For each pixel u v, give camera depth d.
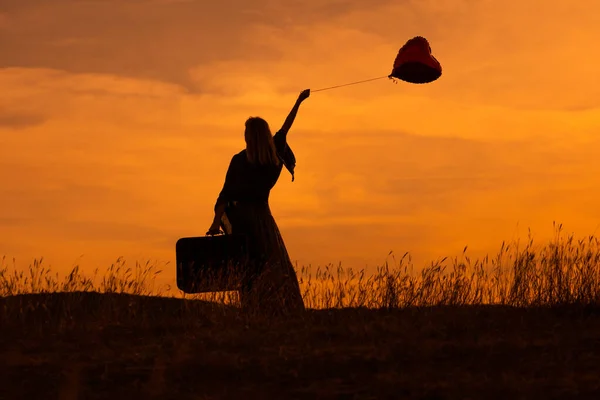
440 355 8.86
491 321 10.36
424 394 7.70
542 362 8.59
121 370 8.52
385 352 8.90
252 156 11.30
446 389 7.80
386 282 11.52
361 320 10.48
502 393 7.66
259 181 11.37
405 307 11.30
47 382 8.24
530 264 11.62
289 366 8.57
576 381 7.93
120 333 10.02
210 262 11.35
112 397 7.82
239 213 11.38
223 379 8.27
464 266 11.71
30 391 8.02
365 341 9.48
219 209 11.45
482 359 8.71
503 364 8.55
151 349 9.27
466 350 9.01
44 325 10.32
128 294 11.51
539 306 11.26
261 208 11.42
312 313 11.02
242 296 11.24
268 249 11.33
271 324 10.42
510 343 9.26
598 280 11.46
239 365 8.61
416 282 11.56
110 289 11.55
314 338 9.66
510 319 10.48
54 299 11.16
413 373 8.28
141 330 10.14
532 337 9.58
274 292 11.13
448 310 11.04
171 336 9.80
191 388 8.02
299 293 11.30
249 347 9.30
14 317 10.54
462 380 8.04
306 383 8.12
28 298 11.20
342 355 8.87
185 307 11.09
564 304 11.24
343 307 11.38
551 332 9.81
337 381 8.12
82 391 7.96
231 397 7.76
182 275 11.37
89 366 8.66
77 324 10.34
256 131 11.31
